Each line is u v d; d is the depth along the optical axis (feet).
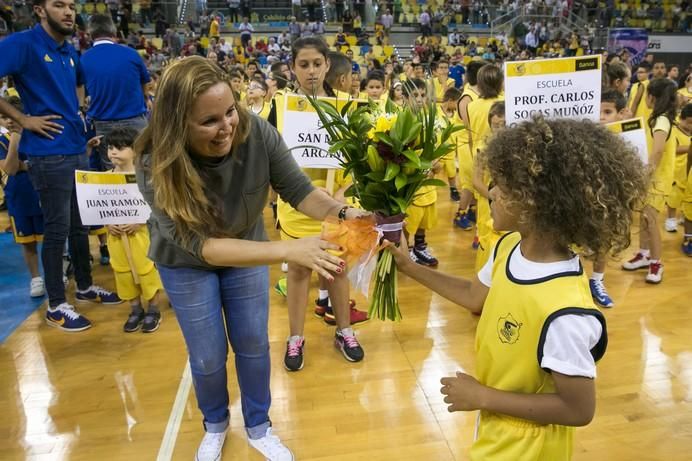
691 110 11.97
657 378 7.68
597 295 10.05
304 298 7.86
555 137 3.01
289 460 5.91
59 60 8.89
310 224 8.08
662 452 6.20
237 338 5.63
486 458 3.60
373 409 7.06
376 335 9.07
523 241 3.40
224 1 49.42
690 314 9.68
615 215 2.97
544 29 47.42
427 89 4.47
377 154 4.27
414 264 4.48
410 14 51.60
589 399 3.06
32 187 10.31
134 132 9.15
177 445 6.50
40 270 12.24
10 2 35.14
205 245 4.31
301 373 7.93
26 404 7.32
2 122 9.76
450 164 16.69
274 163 5.13
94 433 6.72
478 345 3.73
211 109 3.99
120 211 8.84
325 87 8.26
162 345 8.92
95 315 10.05
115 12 45.65
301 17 50.21
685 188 12.73
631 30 43.50
